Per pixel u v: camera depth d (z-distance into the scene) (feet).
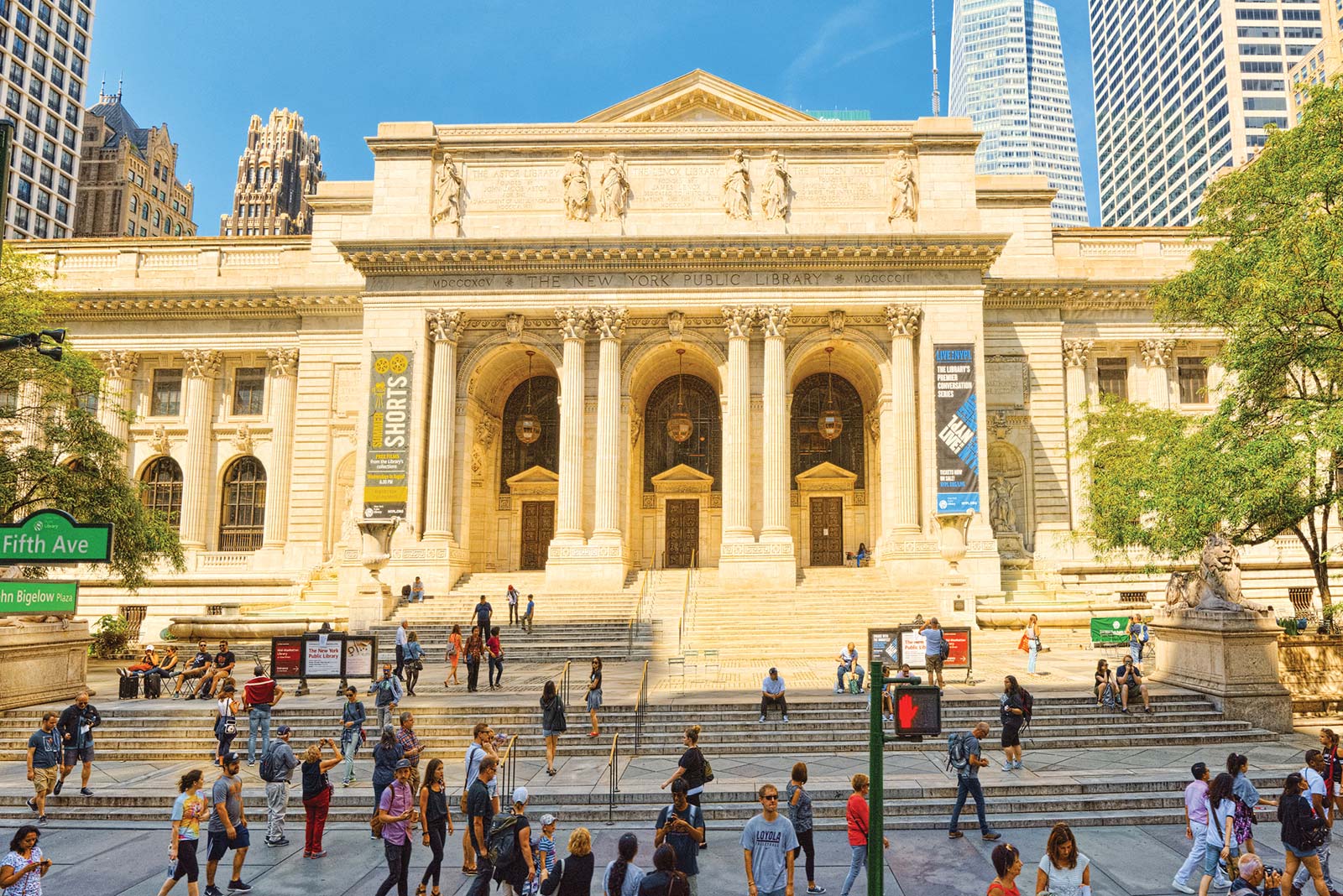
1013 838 62.54
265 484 199.62
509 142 176.24
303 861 59.82
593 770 77.36
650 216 173.68
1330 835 62.18
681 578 166.50
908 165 172.76
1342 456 97.86
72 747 71.67
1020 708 75.72
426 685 108.06
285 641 99.96
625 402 173.78
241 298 195.21
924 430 165.48
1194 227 124.88
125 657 161.48
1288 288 89.20
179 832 50.70
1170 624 99.91
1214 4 555.69
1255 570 170.19
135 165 457.68
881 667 39.32
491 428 192.85
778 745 83.15
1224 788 50.96
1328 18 467.11
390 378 168.55
